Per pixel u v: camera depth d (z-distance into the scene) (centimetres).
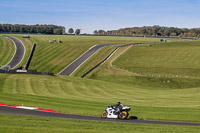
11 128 1766
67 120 2211
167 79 7912
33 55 12031
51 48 13400
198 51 11819
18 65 10500
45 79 6512
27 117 2262
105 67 9844
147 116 2584
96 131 1784
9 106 2852
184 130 1920
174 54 11556
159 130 1892
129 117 2541
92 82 6894
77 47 13725
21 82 5888
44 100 3544
